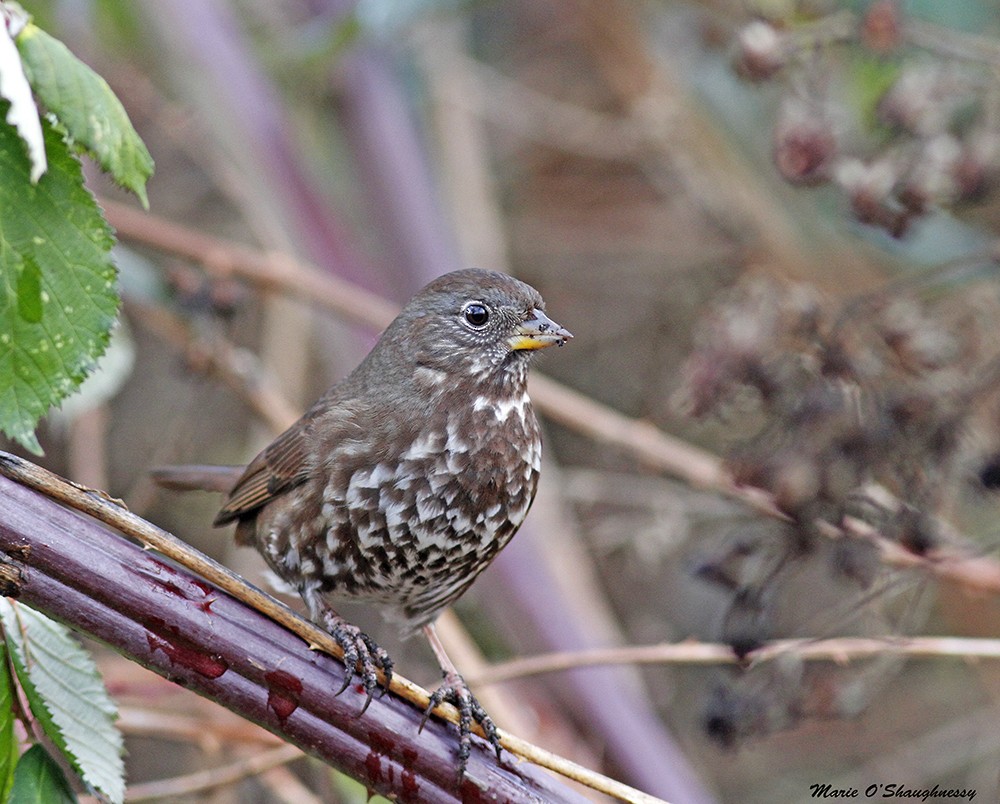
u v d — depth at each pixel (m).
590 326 15.86
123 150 5.71
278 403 12.07
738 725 8.98
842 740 14.26
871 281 13.12
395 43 13.87
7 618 6.32
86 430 12.27
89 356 5.97
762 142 14.59
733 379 9.11
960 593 12.88
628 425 11.91
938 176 9.11
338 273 13.15
